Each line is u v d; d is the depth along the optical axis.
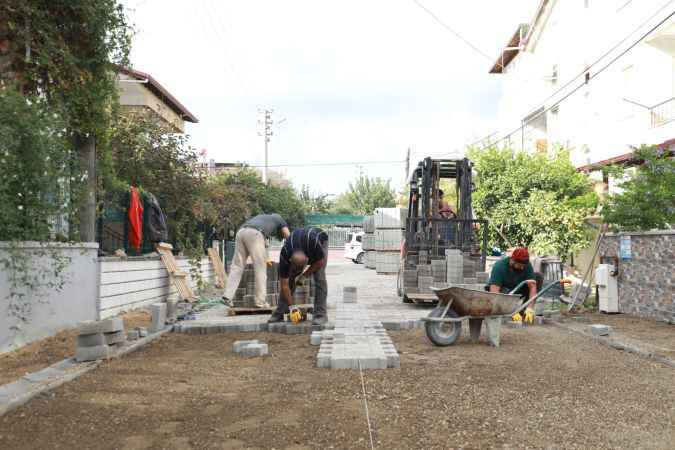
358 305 12.23
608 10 22.59
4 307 7.10
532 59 31.50
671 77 18.77
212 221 17.61
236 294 11.70
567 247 19.00
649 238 10.66
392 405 4.95
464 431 4.29
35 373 5.99
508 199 19.97
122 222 13.20
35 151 7.26
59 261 7.94
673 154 17.16
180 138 15.76
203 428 4.36
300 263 9.04
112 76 9.38
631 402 5.09
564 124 27.17
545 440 4.11
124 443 4.07
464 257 13.53
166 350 7.64
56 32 8.20
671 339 8.39
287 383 5.74
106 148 10.30
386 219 26.02
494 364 6.67
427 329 7.86
